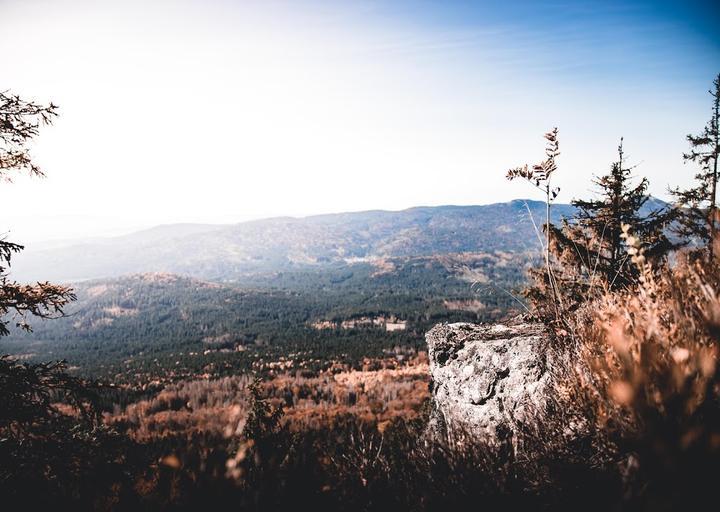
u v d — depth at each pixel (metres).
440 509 1.97
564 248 8.26
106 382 5.98
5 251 5.48
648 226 7.83
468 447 2.40
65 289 6.14
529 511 1.90
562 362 2.84
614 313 1.96
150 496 1.65
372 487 2.10
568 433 2.38
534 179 3.55
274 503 1.66
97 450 4.86
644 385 1.24
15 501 1.75
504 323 6.12
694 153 11.31
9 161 6.03
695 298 1.66
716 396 1.20
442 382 5.59
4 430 5.05
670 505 1.04
